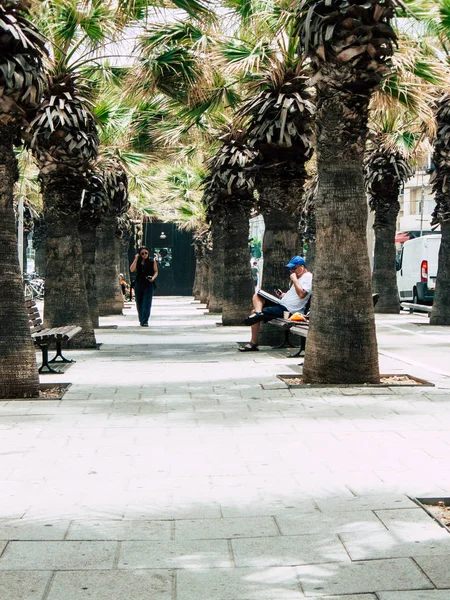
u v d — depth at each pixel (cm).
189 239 6081
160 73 1502
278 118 1491
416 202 7025
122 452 670
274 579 406
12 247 945
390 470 607
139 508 521
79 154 1447
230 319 2180
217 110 1683
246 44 1471
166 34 1435
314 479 585
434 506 528
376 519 494
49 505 528
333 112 1004
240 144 2058
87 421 797
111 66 1566
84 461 640
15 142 977
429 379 1060
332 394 949
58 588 396
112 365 1252
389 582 399
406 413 830
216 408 866
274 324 1431
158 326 2214
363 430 749
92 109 1517
